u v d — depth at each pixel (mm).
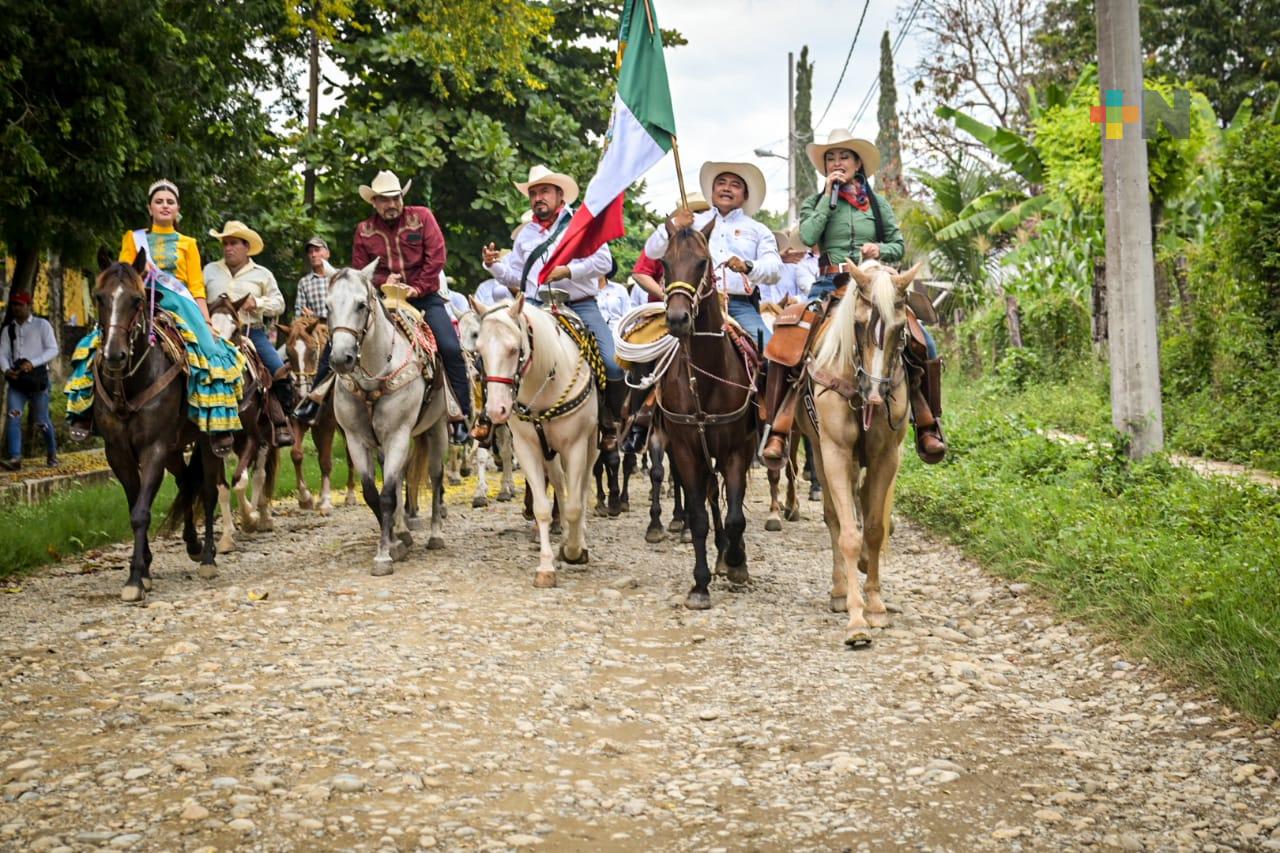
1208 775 4941
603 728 5676
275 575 9125
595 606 8133
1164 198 18625
